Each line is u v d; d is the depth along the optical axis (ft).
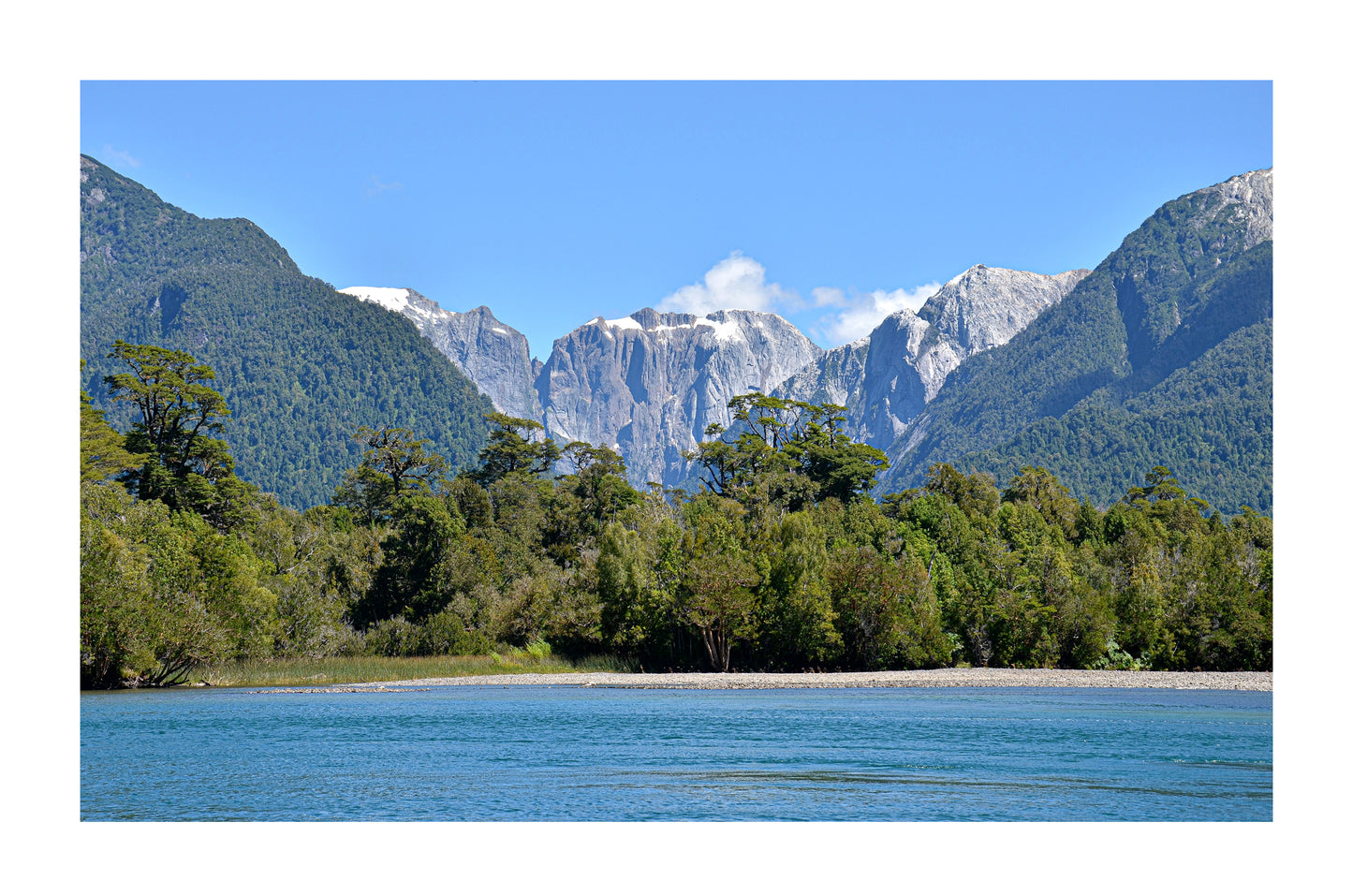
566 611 297.94
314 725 174.09
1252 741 154.30
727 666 285.02
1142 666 282.77
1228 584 286.25
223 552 263.08
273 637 275.59
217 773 130.93
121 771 132.05
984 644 289.53
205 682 242.99
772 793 119.03
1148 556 329.11
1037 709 195.83
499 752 146.10
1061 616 287.48
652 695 224.94
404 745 151.64
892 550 330.54
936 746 150.10
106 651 224.12
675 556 293.02
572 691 233.76
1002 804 113.29
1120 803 114.11
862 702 208.85
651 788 121.80
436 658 283.38
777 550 293.84
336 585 331.16
